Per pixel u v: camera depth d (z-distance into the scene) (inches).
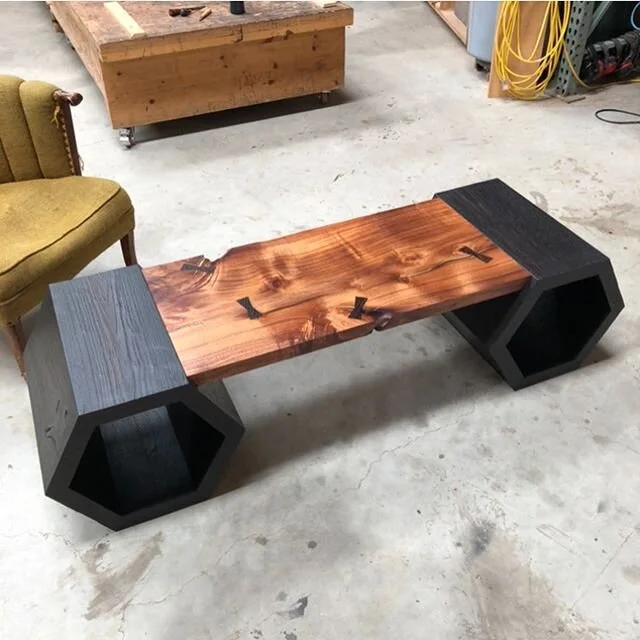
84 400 51.6
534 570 56.1
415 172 107.0
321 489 62.6
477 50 131.1
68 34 131.1
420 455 65.2
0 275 63.8
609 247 90.0
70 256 69.1
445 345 76.7
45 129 74.5
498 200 73.9
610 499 61.0
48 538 59.2
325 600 54.6
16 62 141.1
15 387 72.6
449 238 68.2
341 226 70.0
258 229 95.2
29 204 73.4
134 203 100.5
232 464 64.8
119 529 59.7
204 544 58.6
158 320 58.5
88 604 54.6
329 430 67.9
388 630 52.7
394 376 73.4
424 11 163.6
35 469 64.6
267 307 59.9
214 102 116.2
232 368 55.2
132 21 108.1
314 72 120.5
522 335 74.4
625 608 53.6
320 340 57.3
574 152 110.9
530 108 124.0
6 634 52.8
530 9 117.2
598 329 69.9
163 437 66.8
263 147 114.1
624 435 66.4
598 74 127.3
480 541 58.2
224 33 108.6
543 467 63.7
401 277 63.3
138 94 109.8
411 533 58.9
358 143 114.7
